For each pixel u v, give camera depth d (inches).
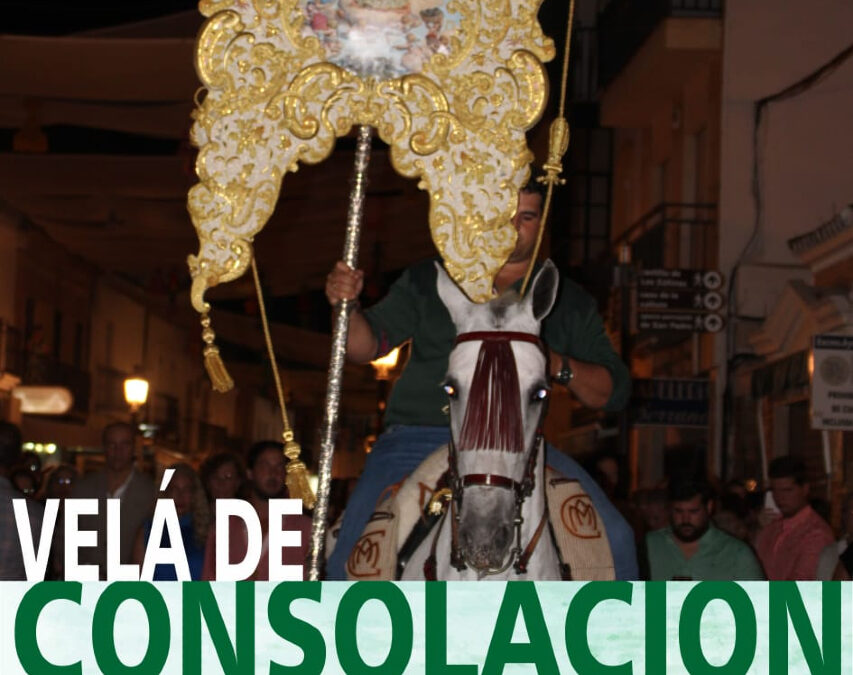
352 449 1478.8
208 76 188.9
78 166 587.8
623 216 1005.8
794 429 676.1
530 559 174.7
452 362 174.2
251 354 1304.1
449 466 177.8
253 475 291.4
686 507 305.6
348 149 538.0
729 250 740.7
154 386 1632.6
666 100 890.1
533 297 177.5
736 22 745.6
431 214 191.6
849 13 741.9
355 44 190.1
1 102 537.3
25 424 1135.6
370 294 668.1
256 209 189.6
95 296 1417.3
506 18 191.5
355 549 193.2
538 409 173.5
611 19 932.6
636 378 743.7
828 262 669.3
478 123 191.2
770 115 743.1
